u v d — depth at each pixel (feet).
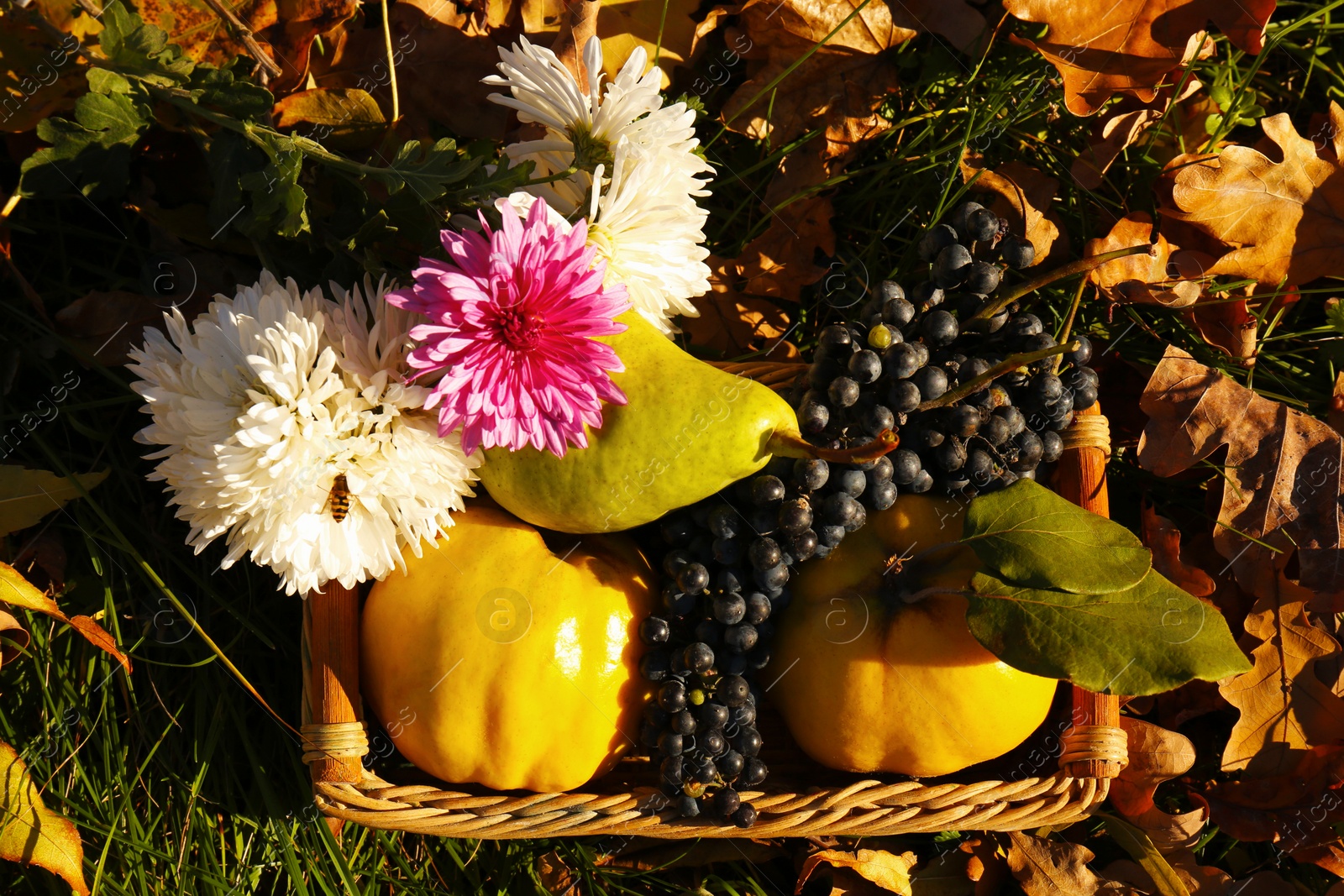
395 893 2.35
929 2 2.34
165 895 2.28
